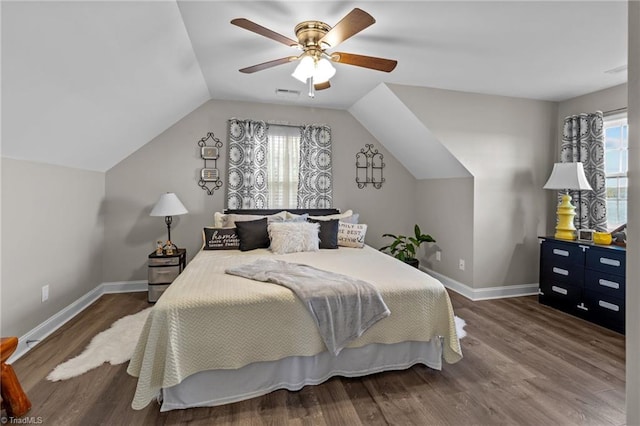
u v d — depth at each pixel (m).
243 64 2.94
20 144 2.14
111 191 3.72
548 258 3.48
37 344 2.46
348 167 4.46
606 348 2.51
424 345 2.23
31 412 1.73
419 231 4.20
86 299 3.29
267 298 1.90
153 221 3.85
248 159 3.94
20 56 1.56
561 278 3.33
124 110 2.75
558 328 2.89
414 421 1.71
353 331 1.99
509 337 2.70
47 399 1.84
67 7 1.52
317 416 1.75
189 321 1.77
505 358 2.35
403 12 2.08
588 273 3.06
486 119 3.67
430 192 4.44
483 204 3.70
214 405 1.83
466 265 3.81
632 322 0.61
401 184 4.69
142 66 2.36
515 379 2.09
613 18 2.11
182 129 3.89
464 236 3.82
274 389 1.96
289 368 1.98
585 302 3.08
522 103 3.78
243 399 1.88
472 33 2.33
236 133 3.95
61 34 1.62
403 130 3.90
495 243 3.75
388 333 2.08
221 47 2.59
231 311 1.83
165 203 3.46
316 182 4.24
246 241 3.38
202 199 3.98
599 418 1.72
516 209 3.80
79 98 2.17
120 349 2.40
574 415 1.75
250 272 2.30
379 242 4.62
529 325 2.96
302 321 1.93
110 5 1.67
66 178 2.92
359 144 4.49
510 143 3.76
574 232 3.39
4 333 2.16
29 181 2.40
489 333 2.78
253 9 2.06
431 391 1.96
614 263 2.84
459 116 3.59
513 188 3.78
